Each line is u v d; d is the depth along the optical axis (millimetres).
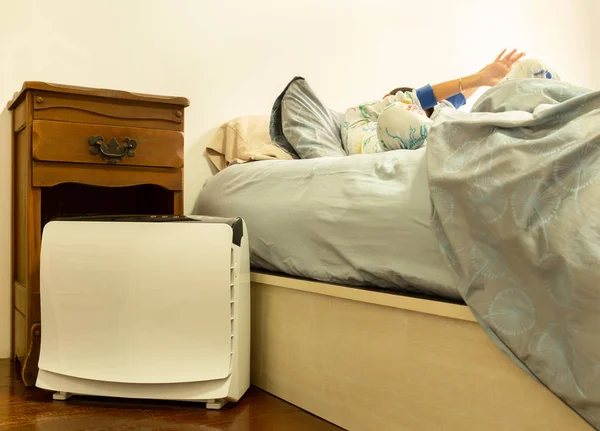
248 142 1934
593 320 726
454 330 950
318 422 1193
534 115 893
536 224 808
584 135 808
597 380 719
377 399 1090
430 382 990
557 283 776
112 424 1142
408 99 1980
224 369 1229
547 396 820
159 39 1935
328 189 1234
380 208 1077
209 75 2043
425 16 2732
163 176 1572
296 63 2277
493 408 893
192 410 1242
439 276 969
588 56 3650
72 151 1430
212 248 1235
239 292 1276
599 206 751
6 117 1688
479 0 2973
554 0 3402
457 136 983
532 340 810
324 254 1219
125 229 1271
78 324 1274
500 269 864
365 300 1100
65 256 1289
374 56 2535
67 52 1771
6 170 1692
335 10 2391
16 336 1611
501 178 861
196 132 2016
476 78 2121
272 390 1373
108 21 1837
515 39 3176
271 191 1422
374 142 1677
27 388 1378
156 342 1239
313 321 1252
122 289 1252
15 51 1694
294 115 1800
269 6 2191
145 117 1537
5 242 1692
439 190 950
